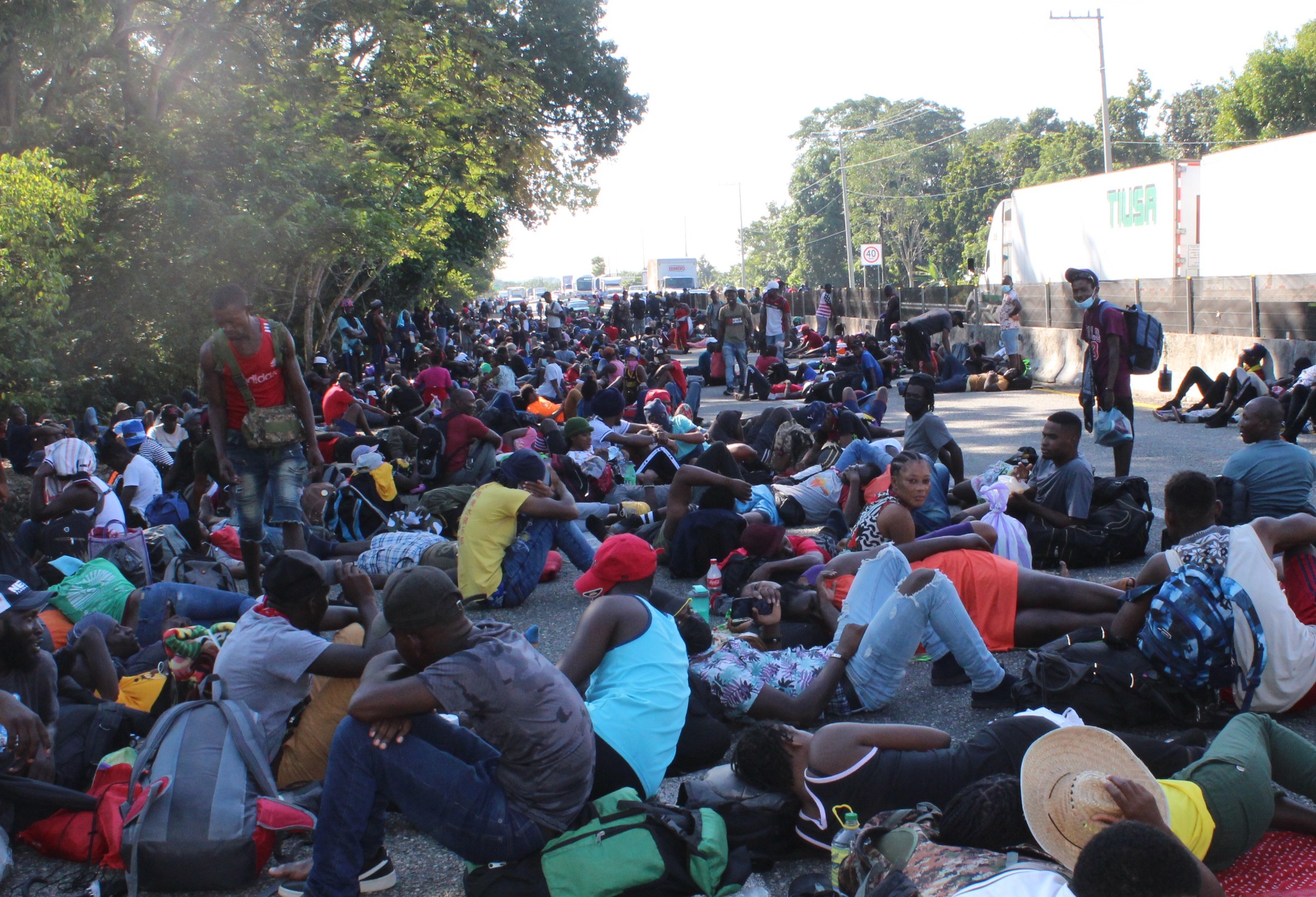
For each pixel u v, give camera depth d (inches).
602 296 3225.9
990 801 122.7
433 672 125.7
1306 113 1946.4
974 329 994.7
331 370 902.4
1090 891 85.7
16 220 458.3
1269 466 245.9
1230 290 688.4
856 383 666.2
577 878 128.2
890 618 181.8
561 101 1421.0
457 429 375.2
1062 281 937.5
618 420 428.1
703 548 276.5
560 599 279.6
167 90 666.8
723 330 824.3
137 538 276.2
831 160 3902.6
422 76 1016.9
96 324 627.8
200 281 668.7
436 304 1653.5
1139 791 115.1
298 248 707.4
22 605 159.6
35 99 598.9
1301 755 134.7
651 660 153.6
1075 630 208.1
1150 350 345.1
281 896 135.6
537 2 1402.6
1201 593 167.5
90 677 181.8
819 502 325.4
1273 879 126.9
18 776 149.6
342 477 358.3
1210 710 172.9
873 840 127.0
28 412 519.2
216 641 171.5
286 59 753.0
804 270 3919.8
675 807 140.7
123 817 143.4
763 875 142.1
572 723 130.2
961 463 343.6
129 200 633.6
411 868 149.5
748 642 200.7
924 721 186.9
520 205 1440.7
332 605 213.0
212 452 311.7
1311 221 663.1
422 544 272.7
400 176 969.5
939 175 3767.2
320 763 164.1
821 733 141.9
